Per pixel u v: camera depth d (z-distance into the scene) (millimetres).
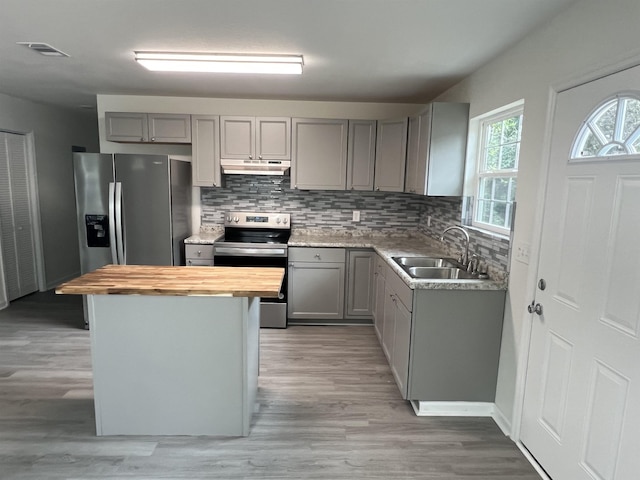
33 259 4945
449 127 3082
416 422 2492
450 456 2184
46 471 2004
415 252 3490
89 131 5988
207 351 2242
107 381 2250
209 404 2291
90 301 2180
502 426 2447
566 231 1896
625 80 1557
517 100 2354
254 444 2246
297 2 1893
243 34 2303
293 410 2586
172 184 3764
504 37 2271
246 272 2508
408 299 2516
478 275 2662
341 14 2016
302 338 3773
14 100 4438
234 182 4395
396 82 3340
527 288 2186
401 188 3826
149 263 3785
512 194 2602
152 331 2217
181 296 2174
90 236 3797
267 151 4023
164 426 2305
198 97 4160
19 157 4660
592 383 1715
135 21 2139
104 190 3727
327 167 4059
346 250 3945
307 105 4227
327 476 2016
